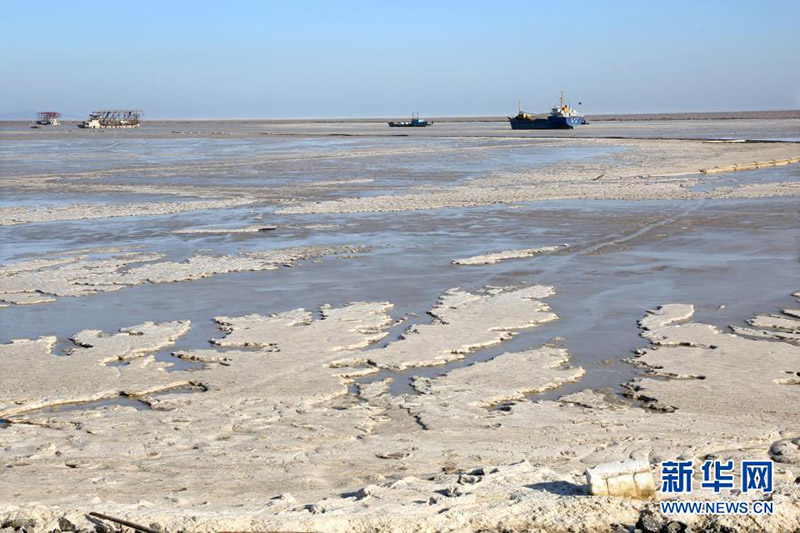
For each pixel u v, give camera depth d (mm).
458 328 14703
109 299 17516
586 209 30031
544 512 6531
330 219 29000
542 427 9977
